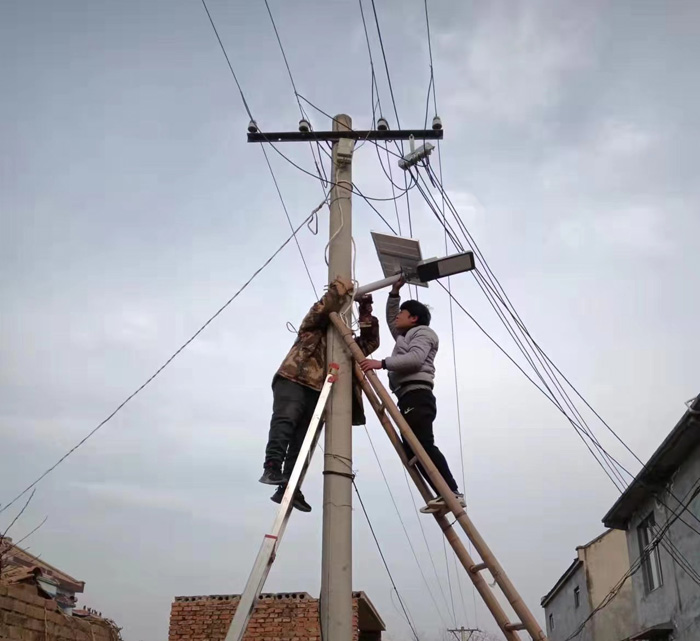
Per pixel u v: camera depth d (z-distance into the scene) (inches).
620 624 875.4
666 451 582.6
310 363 221.8
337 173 252.5
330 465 205.9
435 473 199.6
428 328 230.2
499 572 184.9
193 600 480.7
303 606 464.1
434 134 309.0
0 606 281.4
